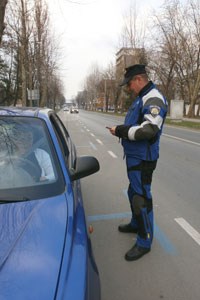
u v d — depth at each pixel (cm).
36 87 3709
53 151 291
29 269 170
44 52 3484
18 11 2311
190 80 4184
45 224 209
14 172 273
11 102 4106
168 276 338
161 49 3988
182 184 716
